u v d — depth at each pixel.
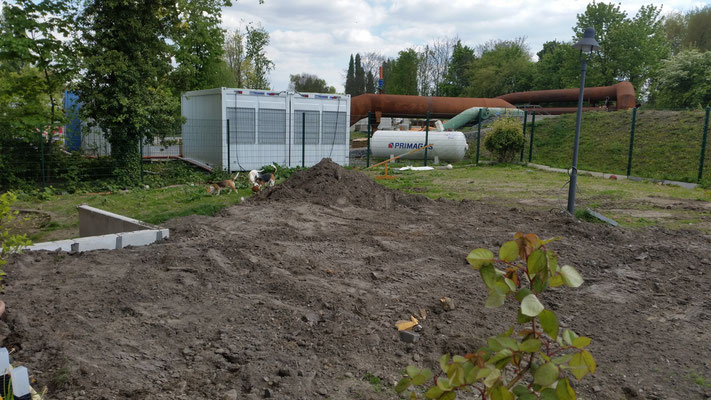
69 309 4.48
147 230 7.38
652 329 4.58
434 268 6.31
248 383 3.45
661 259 6.71
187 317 4.51
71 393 3.13
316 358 3.87
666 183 15.74
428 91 74.81
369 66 90.50
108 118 15.47
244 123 18.75
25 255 5.89
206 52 27.84
